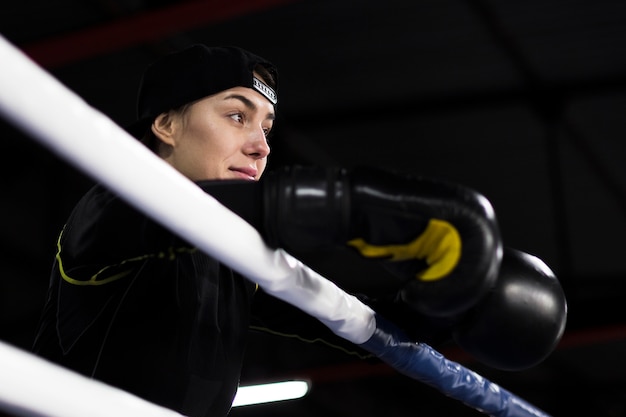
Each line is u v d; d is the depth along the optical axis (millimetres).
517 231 7328
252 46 5395
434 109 6129
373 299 1195
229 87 1193
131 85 5648
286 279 875
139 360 1095
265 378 8336
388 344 1132
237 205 838
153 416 838
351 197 836
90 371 1093
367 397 9555
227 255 788
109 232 920
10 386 658
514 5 5074
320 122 6234
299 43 5359
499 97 6059
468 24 5254
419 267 879
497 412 1377
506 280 1034
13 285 7586
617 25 5305
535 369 8883
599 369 8992
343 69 5676
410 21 5195
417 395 9531
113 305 1096
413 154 6621
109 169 663
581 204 7102
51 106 604
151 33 4773
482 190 6953
